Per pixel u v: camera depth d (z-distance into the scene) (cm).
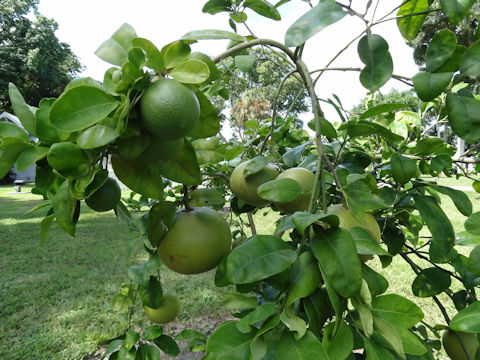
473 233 105
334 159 168
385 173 174
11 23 3003
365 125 106
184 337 180
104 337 360
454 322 79
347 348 64
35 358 329
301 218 71
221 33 89
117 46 77
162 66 73
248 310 108
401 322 67
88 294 459
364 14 96
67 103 63
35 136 71
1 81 2734
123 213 109
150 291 168
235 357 65
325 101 128
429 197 130
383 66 96
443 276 138
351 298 67
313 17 87
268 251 74
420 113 201
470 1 91
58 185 77
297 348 62
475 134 92
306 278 70
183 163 92
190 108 70
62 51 3253
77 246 680
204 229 95
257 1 138
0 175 71
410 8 122
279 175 112
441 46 95
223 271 86
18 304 427
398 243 162
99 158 73
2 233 799
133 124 71
